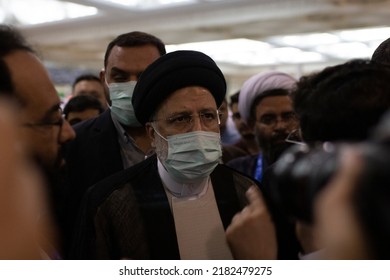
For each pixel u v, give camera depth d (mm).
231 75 13711
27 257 448
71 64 11297
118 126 2039
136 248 1186
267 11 7320
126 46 2033
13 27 991
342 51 10633
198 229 1229
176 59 1247
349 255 416
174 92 1253
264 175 1313
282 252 1062
